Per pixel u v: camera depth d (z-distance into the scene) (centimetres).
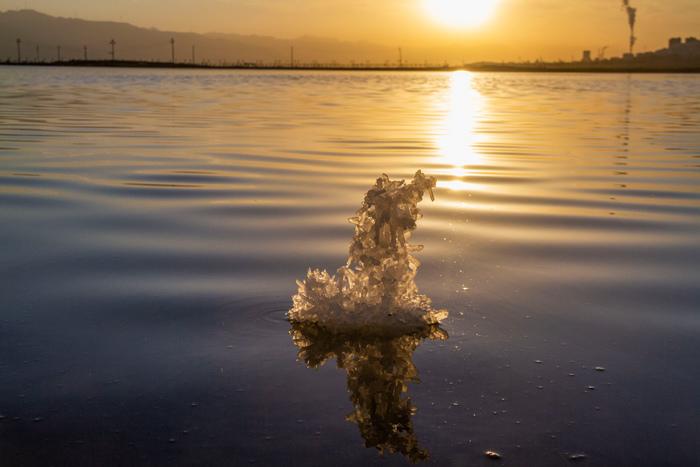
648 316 410
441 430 278
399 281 384
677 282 476
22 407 294
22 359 341
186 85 4844
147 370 329
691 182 925
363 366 335
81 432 274
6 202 743
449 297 440
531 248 568
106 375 323
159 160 1088
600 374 331
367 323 378
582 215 706
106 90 3844
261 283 459
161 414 288
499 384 318
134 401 299
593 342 370
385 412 291
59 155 1129
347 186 870
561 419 288
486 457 260
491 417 288
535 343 367
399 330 379
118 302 422
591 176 980
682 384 322
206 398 302
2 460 256
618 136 1569
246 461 255
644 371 335
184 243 570
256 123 1831
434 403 300
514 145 1380
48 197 773
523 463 256
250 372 327
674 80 7750
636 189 870
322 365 335
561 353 354
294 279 468
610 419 289
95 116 1992
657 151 1280
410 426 281
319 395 305
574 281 478
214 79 6794
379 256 380
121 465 253
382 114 2292
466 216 700
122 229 619
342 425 280
